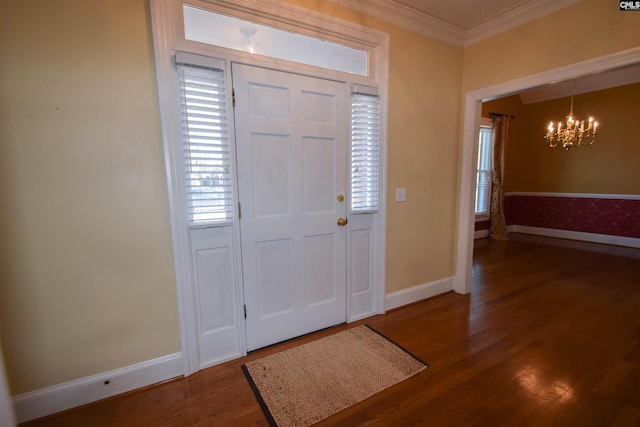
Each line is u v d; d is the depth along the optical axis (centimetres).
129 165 158
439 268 303
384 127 243
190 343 181
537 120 593
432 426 142
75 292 152
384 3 227
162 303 173
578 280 339
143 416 151
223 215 186
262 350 207
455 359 194
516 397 159
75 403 156
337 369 185
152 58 159
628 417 144
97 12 145
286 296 216
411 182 270
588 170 532
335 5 210
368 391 166
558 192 573
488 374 178
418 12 243
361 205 243
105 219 155
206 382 175
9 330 141
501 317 252
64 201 146
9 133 133
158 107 162
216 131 177
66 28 140
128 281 163
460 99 293
